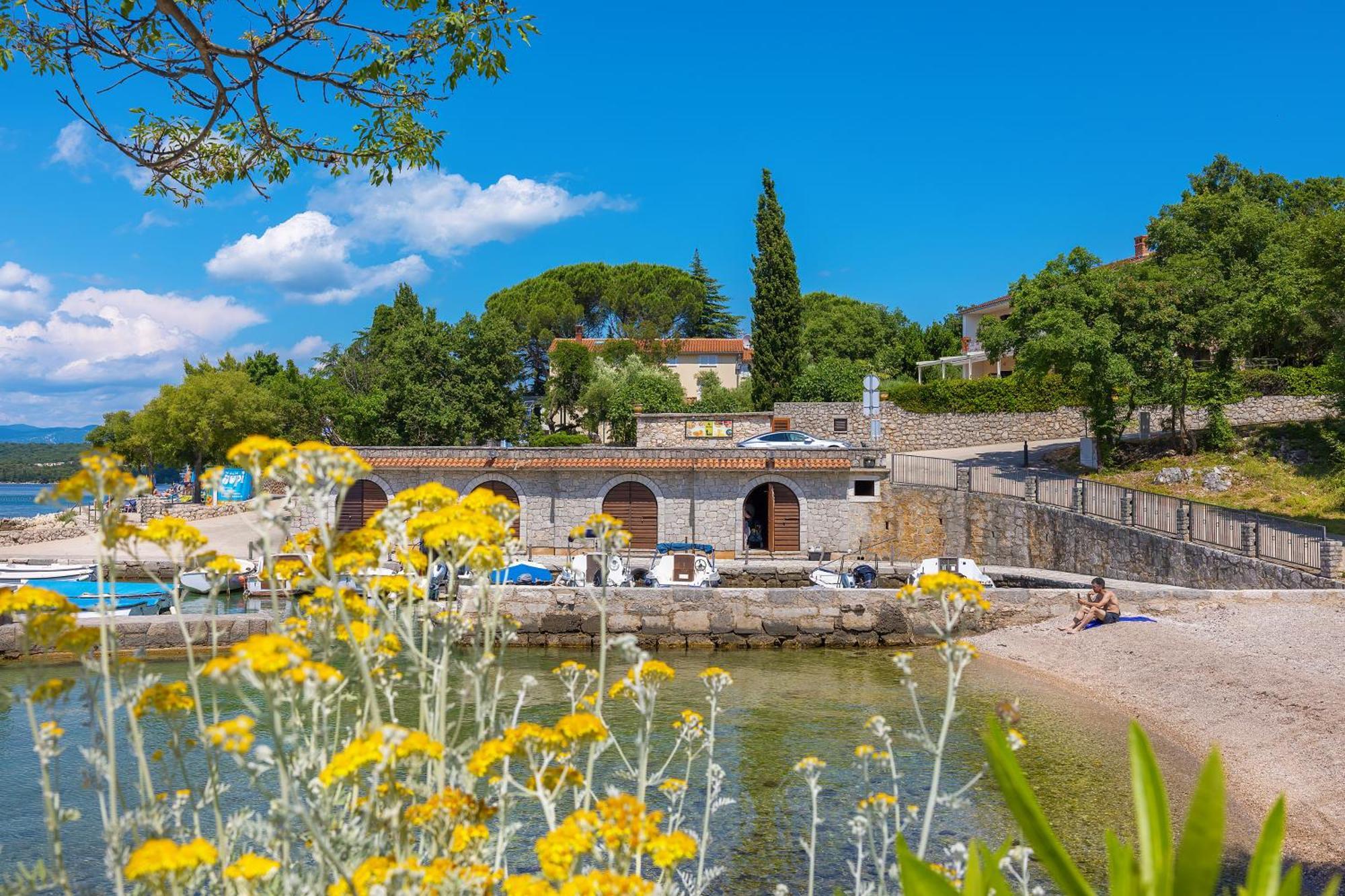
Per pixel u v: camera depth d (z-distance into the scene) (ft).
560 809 33.81
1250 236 121.60
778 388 170.40
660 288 277.85
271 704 9.81
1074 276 113.91
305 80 25.48
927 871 7.48
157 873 9.75
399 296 253.03
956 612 15.28
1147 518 89.20
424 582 14.32
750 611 81.51
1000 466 126.41
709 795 19.25
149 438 171.73
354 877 10.09
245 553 110.01
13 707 48.73
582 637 81.46
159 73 24.58
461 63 25.96
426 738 10.64
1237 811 37.65
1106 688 59.00
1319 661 55.47
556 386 208.13
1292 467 102.27
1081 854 33.37
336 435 202.69
